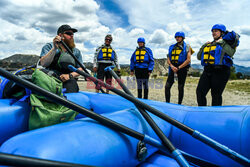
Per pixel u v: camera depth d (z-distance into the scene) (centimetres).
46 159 59
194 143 130
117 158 84
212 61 261
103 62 489
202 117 135
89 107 205
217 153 120
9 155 53
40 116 112
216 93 273
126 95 125
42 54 221
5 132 120
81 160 70
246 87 1420
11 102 129
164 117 112
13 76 89
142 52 446
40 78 128
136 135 92
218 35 271
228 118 123
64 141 71
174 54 368
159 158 124
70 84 215
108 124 91
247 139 109
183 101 632
